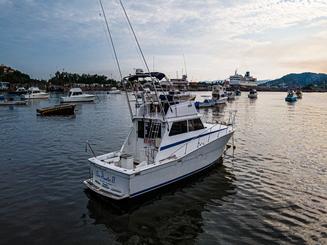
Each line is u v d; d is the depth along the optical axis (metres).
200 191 11.62
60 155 17.25
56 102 69.25
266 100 83.88
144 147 12.30
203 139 13.27
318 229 8.68
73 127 29.25
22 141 21.70
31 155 17.25
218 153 14.68
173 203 10.49
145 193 10.50
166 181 11.23
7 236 8.16
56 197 10.92
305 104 67.38
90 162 10.92
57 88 134.00
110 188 10.35
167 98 12.38
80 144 20.58
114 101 79.12
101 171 10.59
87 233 8.39
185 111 12.71
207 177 13.24
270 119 36.41
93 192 11.23
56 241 7.95
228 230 8.64
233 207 10.21
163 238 8.21
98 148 19.31
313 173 13.93
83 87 157.25
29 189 11.71
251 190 11.74
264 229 8.69
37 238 8.08
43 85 144.88
